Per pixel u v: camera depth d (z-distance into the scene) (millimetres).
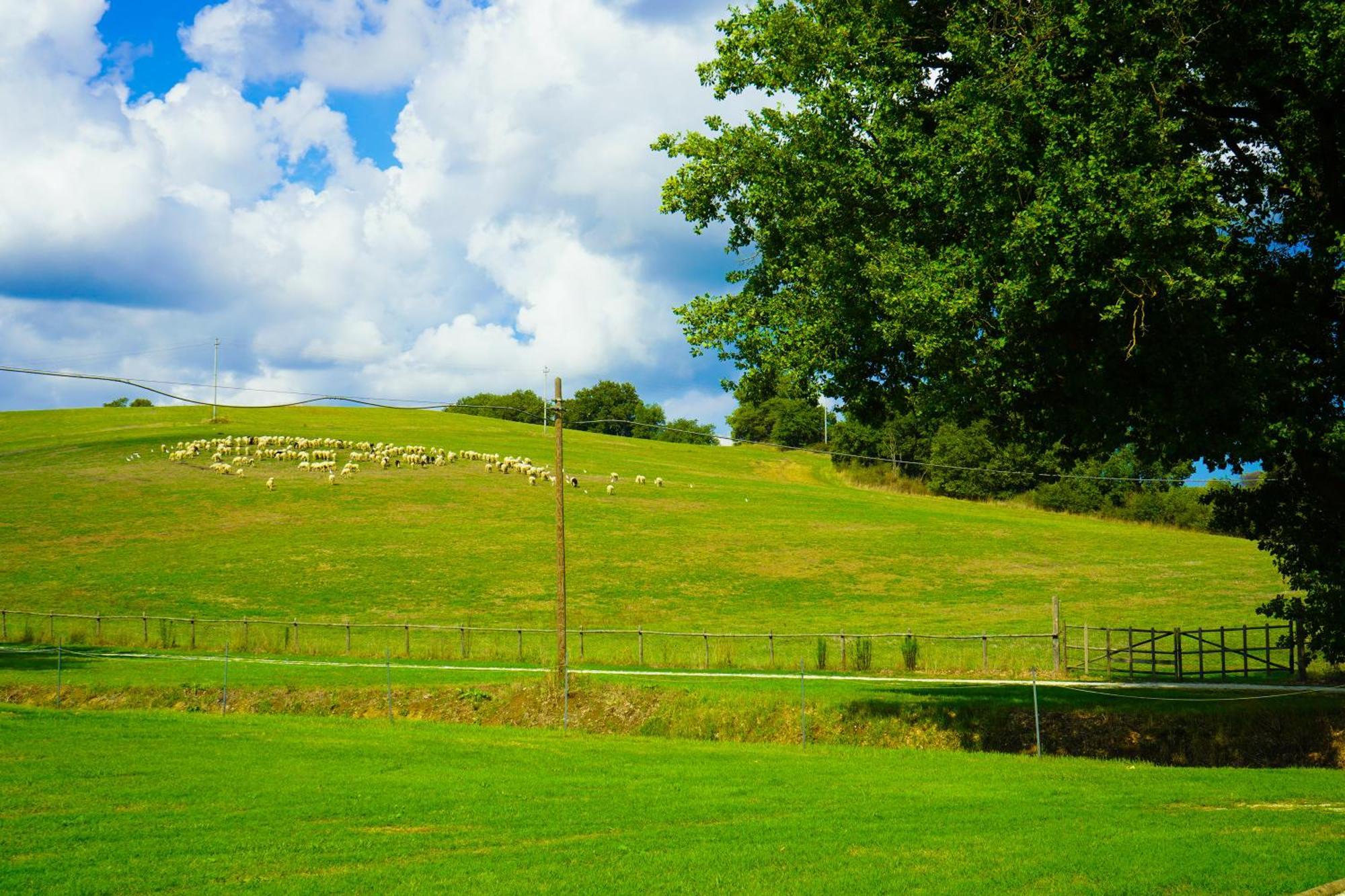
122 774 20359
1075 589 62406
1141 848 13883
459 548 72000
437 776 20719
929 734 29078
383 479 94375
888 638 48469
